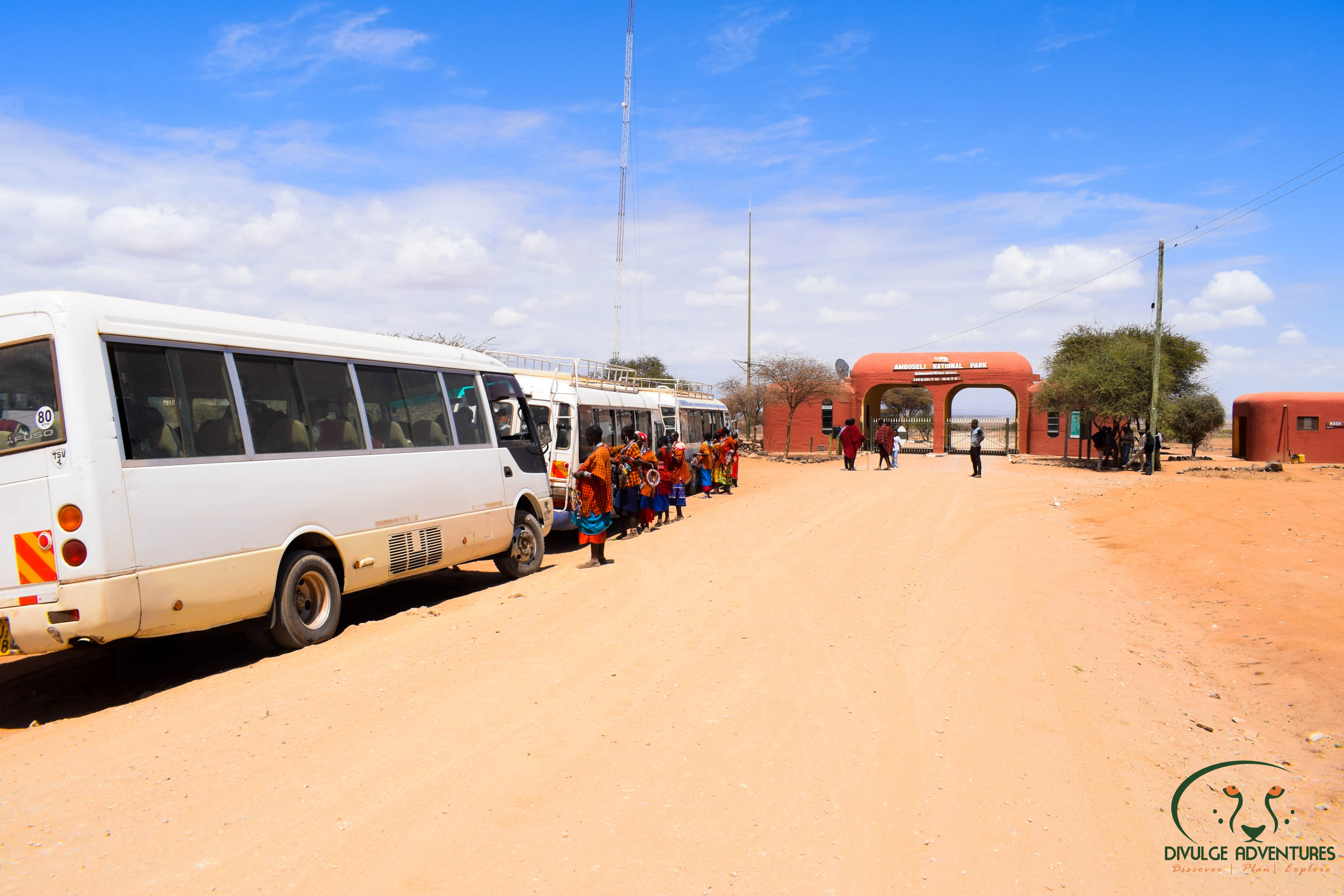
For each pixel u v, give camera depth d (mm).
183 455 6527
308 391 7883
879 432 37062
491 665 6691
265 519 7137
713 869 3639
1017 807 4367
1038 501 21391
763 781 4578
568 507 14102
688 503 21141
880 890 3516
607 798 4324
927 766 4859
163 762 4844
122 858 3746
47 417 5875
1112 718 5844
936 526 16047
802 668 6699
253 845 3842
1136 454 36594
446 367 10039
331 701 5852
